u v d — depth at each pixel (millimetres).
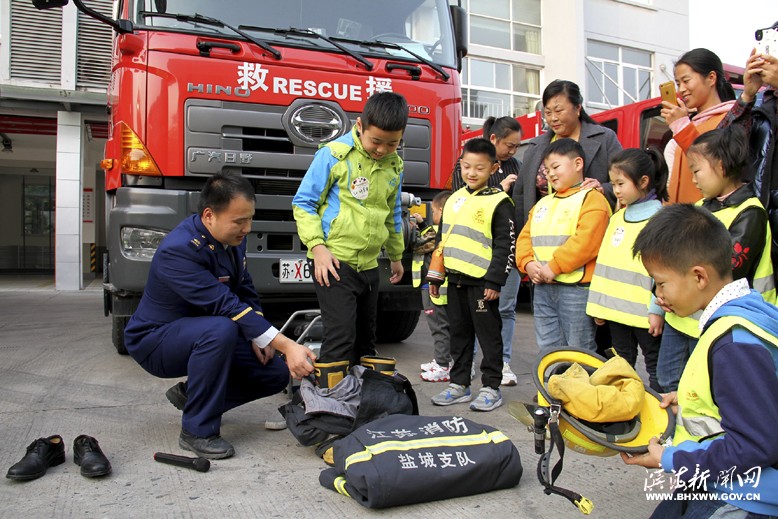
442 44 4992
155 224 3965
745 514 1470
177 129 4055
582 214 3168
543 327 3402
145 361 3000
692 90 3139
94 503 2275
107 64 11617
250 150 4227
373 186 3094
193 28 4184
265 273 4227
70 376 4367
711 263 1534
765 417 1362
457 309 3703
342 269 3051
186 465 2637
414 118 4641
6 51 11016
